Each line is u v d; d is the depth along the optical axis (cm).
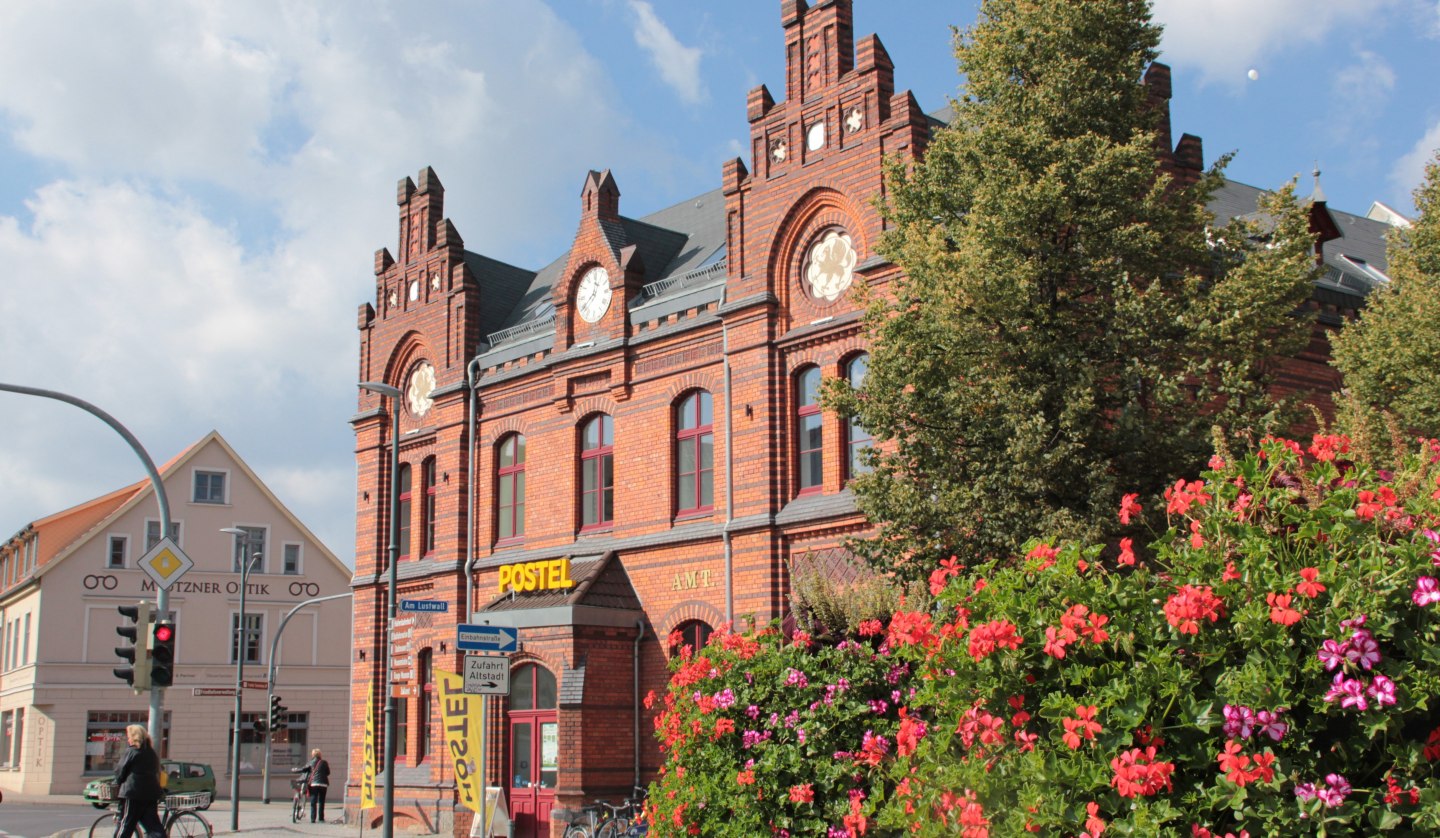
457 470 3025
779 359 2358
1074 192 1512
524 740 2598
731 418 2406
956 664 842
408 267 3312
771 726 1242
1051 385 1468
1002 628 796
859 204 2245
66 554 5522
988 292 1475
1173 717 755
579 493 2742
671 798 1308
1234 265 1623
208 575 5803
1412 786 687
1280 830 696
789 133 2388
